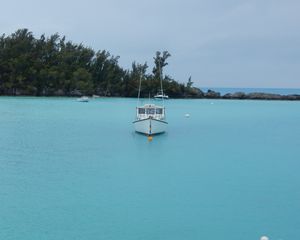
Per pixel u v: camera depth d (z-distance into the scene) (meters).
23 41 167.00
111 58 187.12
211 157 48.75
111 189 33.84
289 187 35.47
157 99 180.25
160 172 40.31
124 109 117.50
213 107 150.38
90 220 26.91
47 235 24.45
